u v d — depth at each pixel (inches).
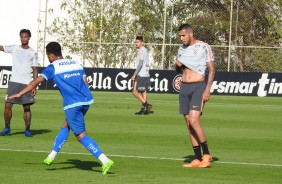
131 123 1560.0
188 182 849.5
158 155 1074.1
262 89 2706.7
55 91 2785.4
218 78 2746.1
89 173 895.1
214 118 1740.9
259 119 1733.5
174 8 2984.7
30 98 1277.1
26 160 994.7
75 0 3051.2
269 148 1182.9
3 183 821.9
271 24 2876.5
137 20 3002.0
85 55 3009.4
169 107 2066.9
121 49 2970.0
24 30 1288.1
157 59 2925.7
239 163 1010.7
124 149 1137.4
